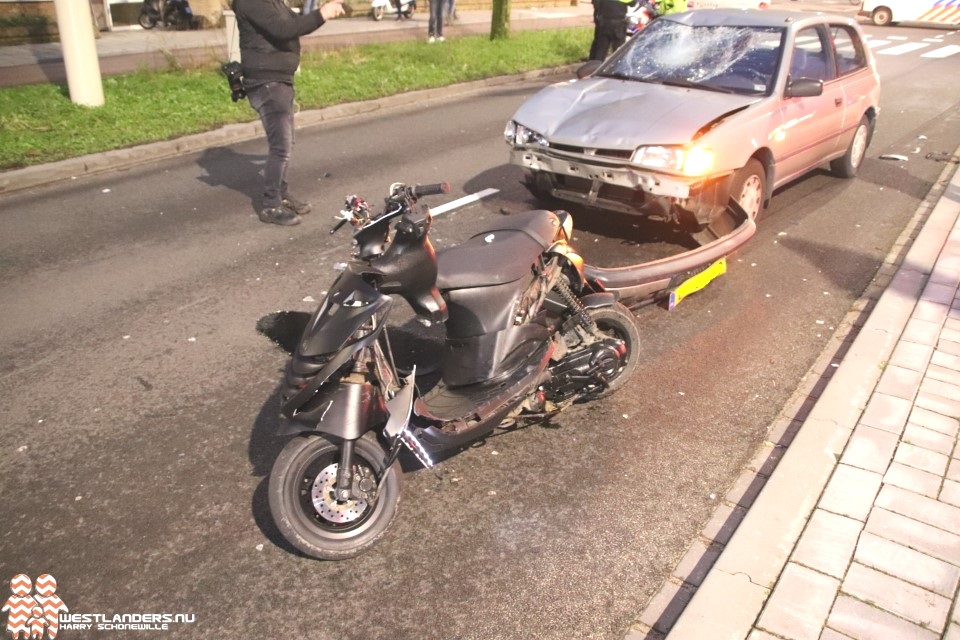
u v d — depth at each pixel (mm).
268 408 4777
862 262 6887
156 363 5242
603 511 3939
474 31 21797
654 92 7086
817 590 3322
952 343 5266
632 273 5242
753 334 5660
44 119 10625
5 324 5719
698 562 3625
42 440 4465
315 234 7441
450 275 4035
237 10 7043
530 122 7008
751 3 20344
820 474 4023
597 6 14859
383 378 3580
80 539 3771
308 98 12609
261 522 3891
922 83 15906
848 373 4902
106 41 17406
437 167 9586
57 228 7586
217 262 6797
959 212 7844
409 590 3471
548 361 4262
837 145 8516
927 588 3338
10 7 17078
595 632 3254
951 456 4148
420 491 4086
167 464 4285
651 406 4812
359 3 24766
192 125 10938
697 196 6281
